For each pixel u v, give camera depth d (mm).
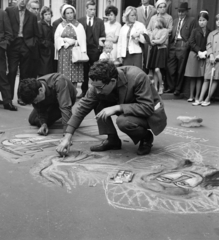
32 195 2346
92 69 2785
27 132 4047
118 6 8727
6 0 12109
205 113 5707
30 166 2891
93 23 6543
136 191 2441
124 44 6488
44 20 6285
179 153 3389
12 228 1930
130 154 3285
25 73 5930
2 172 2746
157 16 6863
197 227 1995
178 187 2525
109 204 2240
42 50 6219
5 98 5508
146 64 6910
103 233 1905
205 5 7180
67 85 3779
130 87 2953
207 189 2504
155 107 3117
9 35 5410
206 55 6398
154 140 3846
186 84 7340
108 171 2816
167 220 2059
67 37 6055
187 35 6918
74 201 2270
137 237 1876
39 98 3613
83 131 4188
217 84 6770
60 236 1866
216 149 3572
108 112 2990
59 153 3111
